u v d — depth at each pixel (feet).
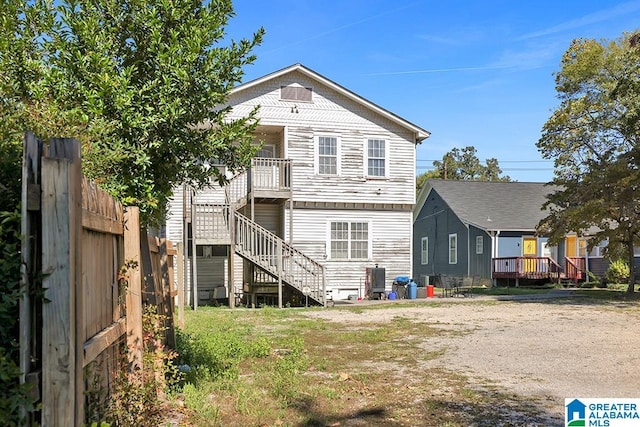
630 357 26.58
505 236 88.69
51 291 7.77
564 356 26.86
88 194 10.01
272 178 60.70
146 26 17.81
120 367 13.24
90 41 16.44
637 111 58.65
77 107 15.43
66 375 7.75
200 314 46.16
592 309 50.44
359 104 65.82
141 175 17.10
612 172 59.67
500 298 63.46
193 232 52.95
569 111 64.59
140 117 16.20
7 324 7.67
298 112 63.62
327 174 64.34
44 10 16.70
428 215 109.50
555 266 84.89
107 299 11.96
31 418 7.69
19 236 7.68
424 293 66.49
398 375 22.31
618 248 67.87
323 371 23.09
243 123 20.34
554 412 17.13
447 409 17.38
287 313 47.39
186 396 16.94
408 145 67.56
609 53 64.75
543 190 105.81
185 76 16.75
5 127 11.32
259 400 17.65
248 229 54.75
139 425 12.73
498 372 23.02
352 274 65.16
